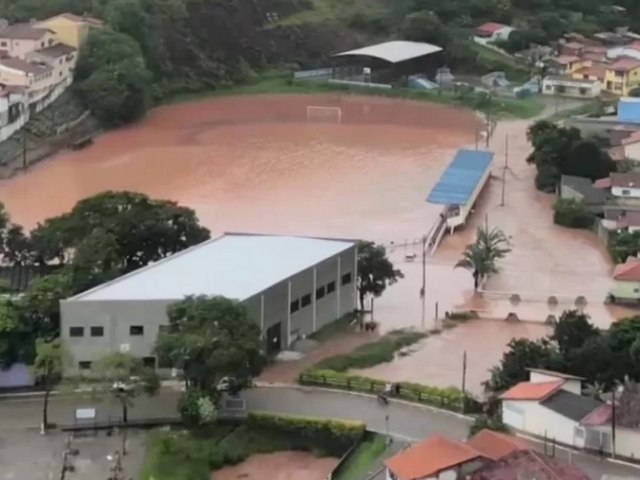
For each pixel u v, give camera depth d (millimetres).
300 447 99500
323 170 199875
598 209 170750
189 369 100625
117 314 109125
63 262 132000
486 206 178375
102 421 101375
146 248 129375
